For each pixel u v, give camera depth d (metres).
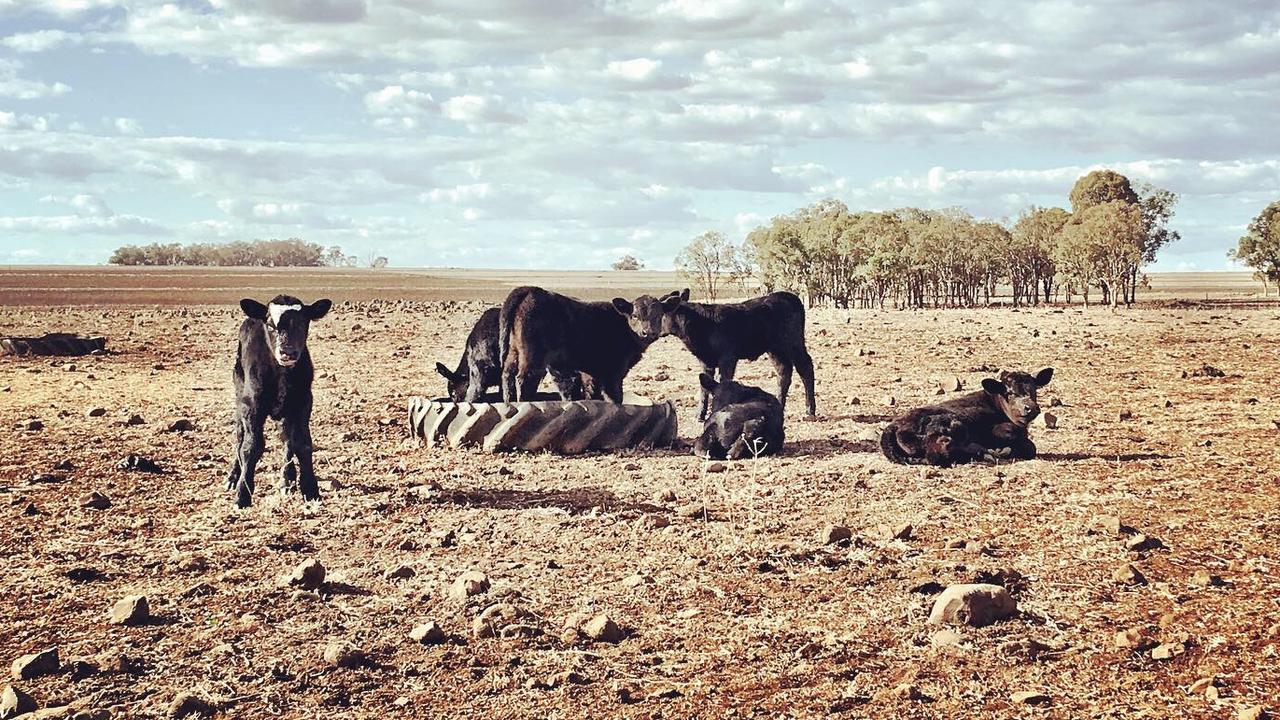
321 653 6.50
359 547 9.01
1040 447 13.08
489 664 6.30
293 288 114.81
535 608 7.29
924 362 23.05
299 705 5.77
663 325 15.70
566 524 9.61
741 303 16.20
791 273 74.19
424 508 10.33
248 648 6.60
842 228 74.06
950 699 5.68
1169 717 5.37
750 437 12.77
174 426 15.00
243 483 10.64
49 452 13.27
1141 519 9.27
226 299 74.25
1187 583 7.45
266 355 10.75
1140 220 64.81
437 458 12.95
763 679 6.02
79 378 21.50
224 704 5.77
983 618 6.76
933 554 8.43
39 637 6.83
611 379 15.58
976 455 12.12
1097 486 10.67
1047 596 7.29
